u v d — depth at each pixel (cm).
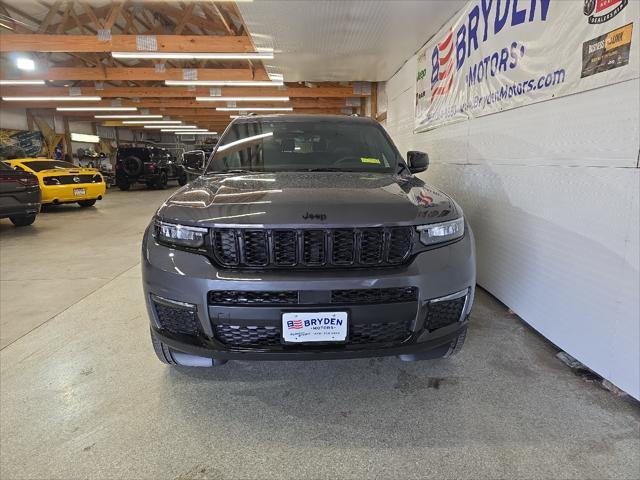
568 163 219
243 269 159
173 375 214
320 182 202
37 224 749
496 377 208
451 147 407
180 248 167
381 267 162
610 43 187
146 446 161
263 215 160
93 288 364
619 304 185
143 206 1065
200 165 289
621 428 168
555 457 152
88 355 237
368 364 223
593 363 203
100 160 2223
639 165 172
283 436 167
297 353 160
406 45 555
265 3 431
